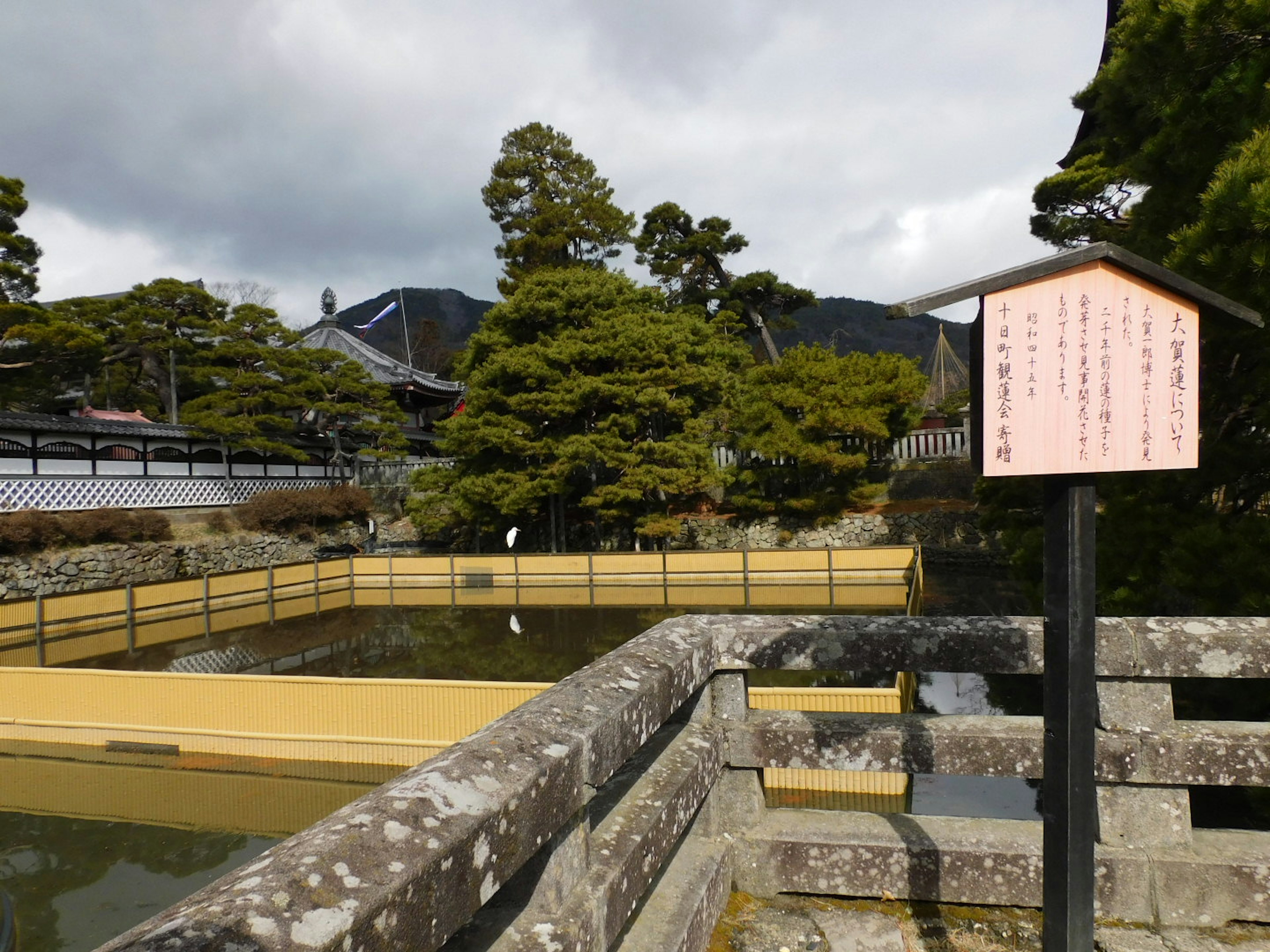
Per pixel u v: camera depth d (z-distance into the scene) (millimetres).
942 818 3057
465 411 27844
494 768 1495
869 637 2848
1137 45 6066
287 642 17797
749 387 27969
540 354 25188
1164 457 2033
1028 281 2055
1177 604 7664
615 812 2166
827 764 2873
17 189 22359
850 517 26750
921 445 28859
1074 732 1968
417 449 43000
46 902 6945
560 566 24812
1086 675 1975
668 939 2127
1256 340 5508
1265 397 6098
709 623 3051
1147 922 2666
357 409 31188
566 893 1699
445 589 25469
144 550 22938
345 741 9477
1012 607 17500
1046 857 2025
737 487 30188
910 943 2580
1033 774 2717
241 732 9836
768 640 2939
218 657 16250
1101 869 2691
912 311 2025
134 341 30891
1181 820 2719
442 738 9203
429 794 1331
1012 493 10328
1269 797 4332
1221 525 6152
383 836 1180
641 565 24203
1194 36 5355
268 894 988
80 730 10383
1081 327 2051
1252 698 6047
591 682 2119
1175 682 6703
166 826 8383
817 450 24953
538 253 39469
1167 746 2662
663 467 24875
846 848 2859
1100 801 2775
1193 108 5934
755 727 2957
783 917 2750
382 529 34219
